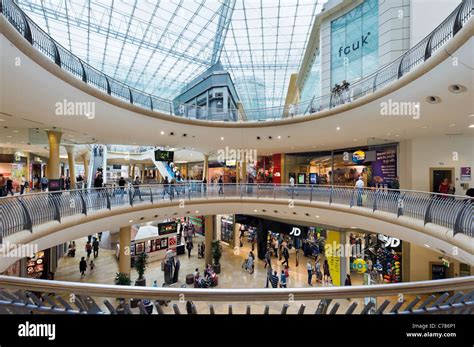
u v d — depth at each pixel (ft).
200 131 43.29
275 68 78.95
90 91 24.82
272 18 55.77
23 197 19.53
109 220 31.58
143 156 91.04
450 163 34.50
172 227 57.77
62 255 51.85
